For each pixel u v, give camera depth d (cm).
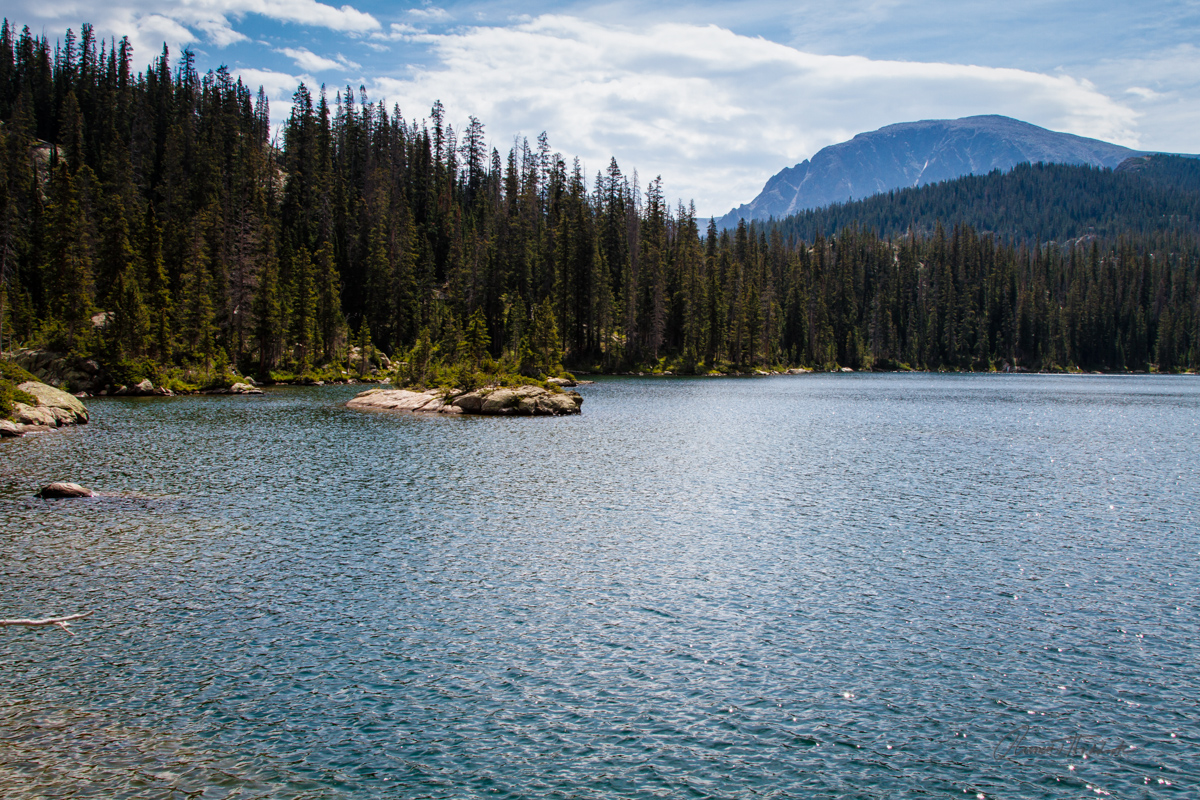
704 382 11525
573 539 2331
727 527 2505
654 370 13125
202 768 1095
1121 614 1730
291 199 12500
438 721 1236
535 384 7394
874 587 1906
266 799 1023
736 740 1191
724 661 1468
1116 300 19575
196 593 1800
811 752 1161
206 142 12888
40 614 1650
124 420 5425
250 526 2434
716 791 1057
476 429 5294
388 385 9369
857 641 1570
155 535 2306
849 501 2948
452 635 1577
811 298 17188
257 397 7712
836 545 2294
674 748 1167
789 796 1047
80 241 8212
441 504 2808
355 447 4272
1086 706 1308
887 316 18088
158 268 8562
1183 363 18862
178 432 4791
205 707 1270
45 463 3541
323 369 10150
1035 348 18662
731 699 1321
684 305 13700
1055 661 1480
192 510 2648
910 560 2139
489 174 16438
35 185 10800
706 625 1645
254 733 1191
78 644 1502
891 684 1382
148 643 1514
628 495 3020
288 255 10131
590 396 8644
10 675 1372
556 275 12744
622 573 1997
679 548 2242
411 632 1589
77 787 1041
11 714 1238
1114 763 1134
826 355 16888
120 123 13588
